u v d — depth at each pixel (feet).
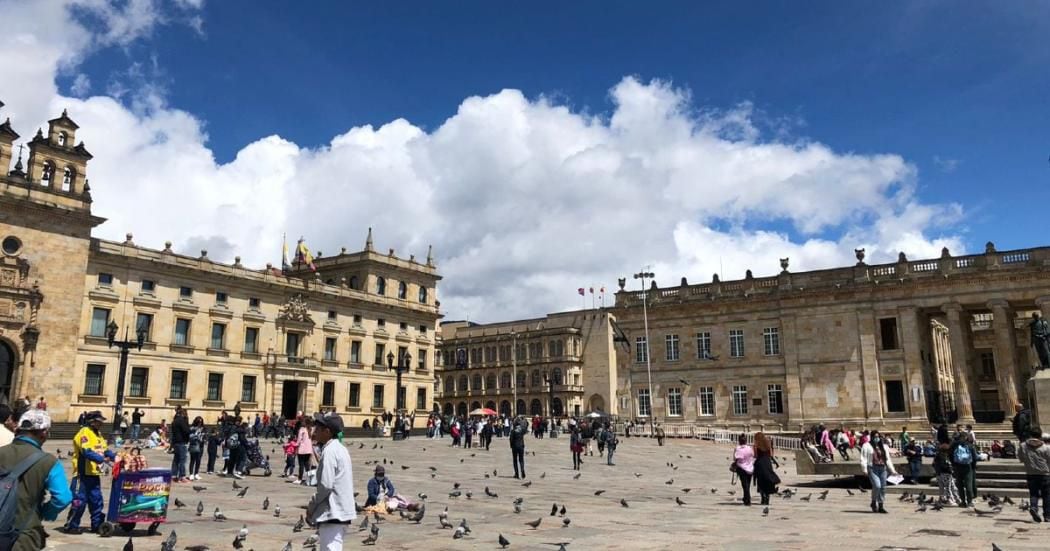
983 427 189.16
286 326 262.67
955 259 202.08
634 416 237.25
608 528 50.72
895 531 50.34
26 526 22.39
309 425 82.12
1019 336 253.03
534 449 159.53
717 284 233.55
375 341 296.92
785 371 217.77
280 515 54.49
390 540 44.34
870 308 210.18
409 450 147.23
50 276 195.72
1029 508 56.70
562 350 384.68
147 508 43.39
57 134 205.77
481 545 42.75
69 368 196.34
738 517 58.39
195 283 238.48
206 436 105.50
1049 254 190.60
